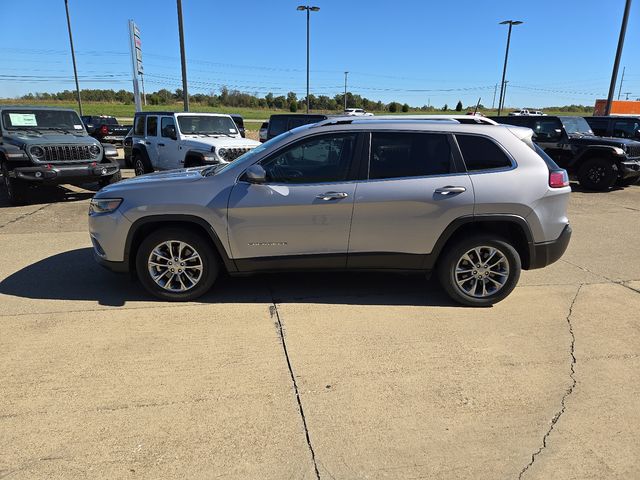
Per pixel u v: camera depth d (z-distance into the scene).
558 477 2.39
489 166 4.20
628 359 3.54
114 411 2.86
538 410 2.93
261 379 3.21
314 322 4.06
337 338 3.79
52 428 2.70
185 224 4.32
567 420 2.83
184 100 14.94
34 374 3.23
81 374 3.24
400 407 2.94
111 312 4.21
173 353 3.53
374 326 4.00
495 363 3.46
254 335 3.82
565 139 12.43
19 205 9.41
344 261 4.31
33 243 6.47
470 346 3.70
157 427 2.73
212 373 3.28
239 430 2.71
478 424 2.79
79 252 6.03
